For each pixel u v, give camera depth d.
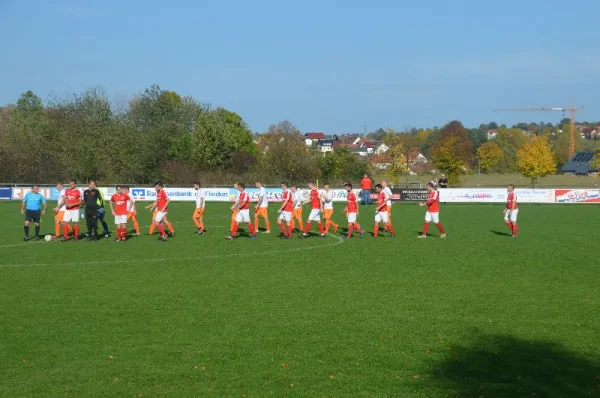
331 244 21.64
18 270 16.41
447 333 10.34
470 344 9.76
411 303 12.41
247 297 12.97
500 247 20.66
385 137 69.75
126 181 58.75
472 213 36.31
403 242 22.16
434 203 23.34
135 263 17.53
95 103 64.94
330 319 11.20
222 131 64.56
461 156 73.38
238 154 66.69
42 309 11.98
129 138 60.19
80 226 27.92
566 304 12.28
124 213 22.88
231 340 9.96
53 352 9.41
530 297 12.91
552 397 7.75
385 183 23.64
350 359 9.09
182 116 82.25
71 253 19.58
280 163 60.59
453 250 19.95
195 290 13.70
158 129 68.75
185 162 61.88
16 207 41.41
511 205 23.75
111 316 11.45
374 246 21.06
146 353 9.35
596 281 14.60
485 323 10.93
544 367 8.76
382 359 9.09
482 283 14.38
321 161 62.31
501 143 135.38
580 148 140.25
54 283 14.55
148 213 37.06
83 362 8.98
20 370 8.69
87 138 59.94
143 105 80.94
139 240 23.06
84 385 8.15
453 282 14.51
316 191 23.77
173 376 8.44
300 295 13.14
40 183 54.78
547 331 10.42
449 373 8.54
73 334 10.31
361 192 44.44
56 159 58.59
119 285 14.28
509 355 9.26
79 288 13.95
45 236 23.31
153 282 14.64
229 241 22.61
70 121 62.53
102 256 18.91
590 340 9.93
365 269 16.34
